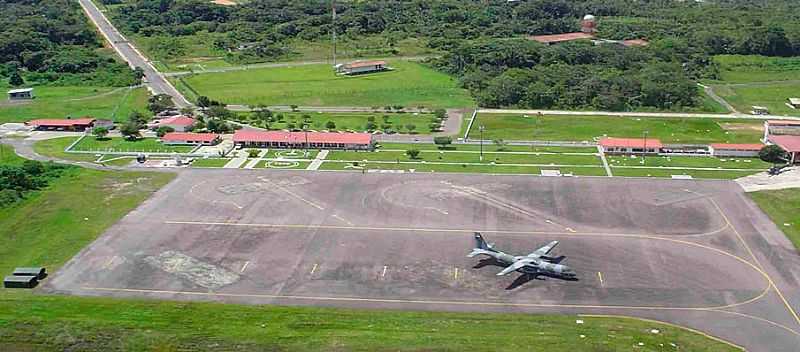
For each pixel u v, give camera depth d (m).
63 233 126.25
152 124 199.50
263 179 154.25
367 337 91.88
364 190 147.00
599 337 91.88
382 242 121.88
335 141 176.25
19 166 158.12
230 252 118.44
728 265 112.75
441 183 151.12
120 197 143.50
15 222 131.25
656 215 133.00
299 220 131.38
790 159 163.88
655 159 168.12
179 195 144.50
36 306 100.44
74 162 167.38
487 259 115.50
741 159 168.12
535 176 155.75
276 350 88.75
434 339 91.25
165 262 114.88
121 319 96.81
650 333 93.19
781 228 126.88
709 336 92.81
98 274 110.94
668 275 109.62
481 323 95.88
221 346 89.69
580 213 134.12
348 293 104.94
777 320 96.69
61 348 89.56
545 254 113.25
